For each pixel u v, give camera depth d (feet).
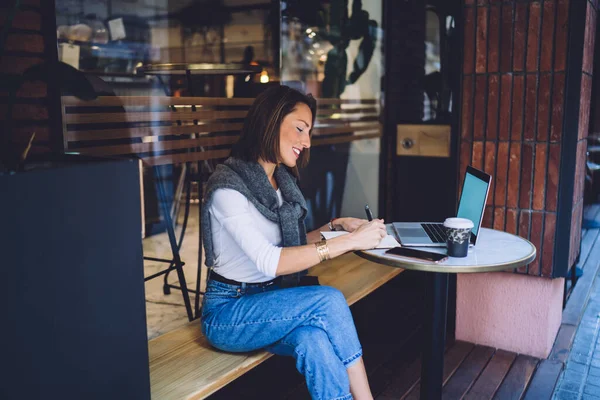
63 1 13.25
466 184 8.80
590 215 15.89
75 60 13.98
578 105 10.02
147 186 16.94
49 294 4.57
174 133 10.71
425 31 13.08
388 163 13.94
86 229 4.82
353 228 8.23
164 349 7.24
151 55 16.57
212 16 15.42
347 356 6.55
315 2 13.82
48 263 4.54
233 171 7.00
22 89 9.43
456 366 10.55
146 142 10.27
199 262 11.44
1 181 4.17
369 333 11.89
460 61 11.00
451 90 13.01
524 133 10.51
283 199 7.55
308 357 6.32
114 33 15.21
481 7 10.63
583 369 10.63
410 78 13.44
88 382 4.96
